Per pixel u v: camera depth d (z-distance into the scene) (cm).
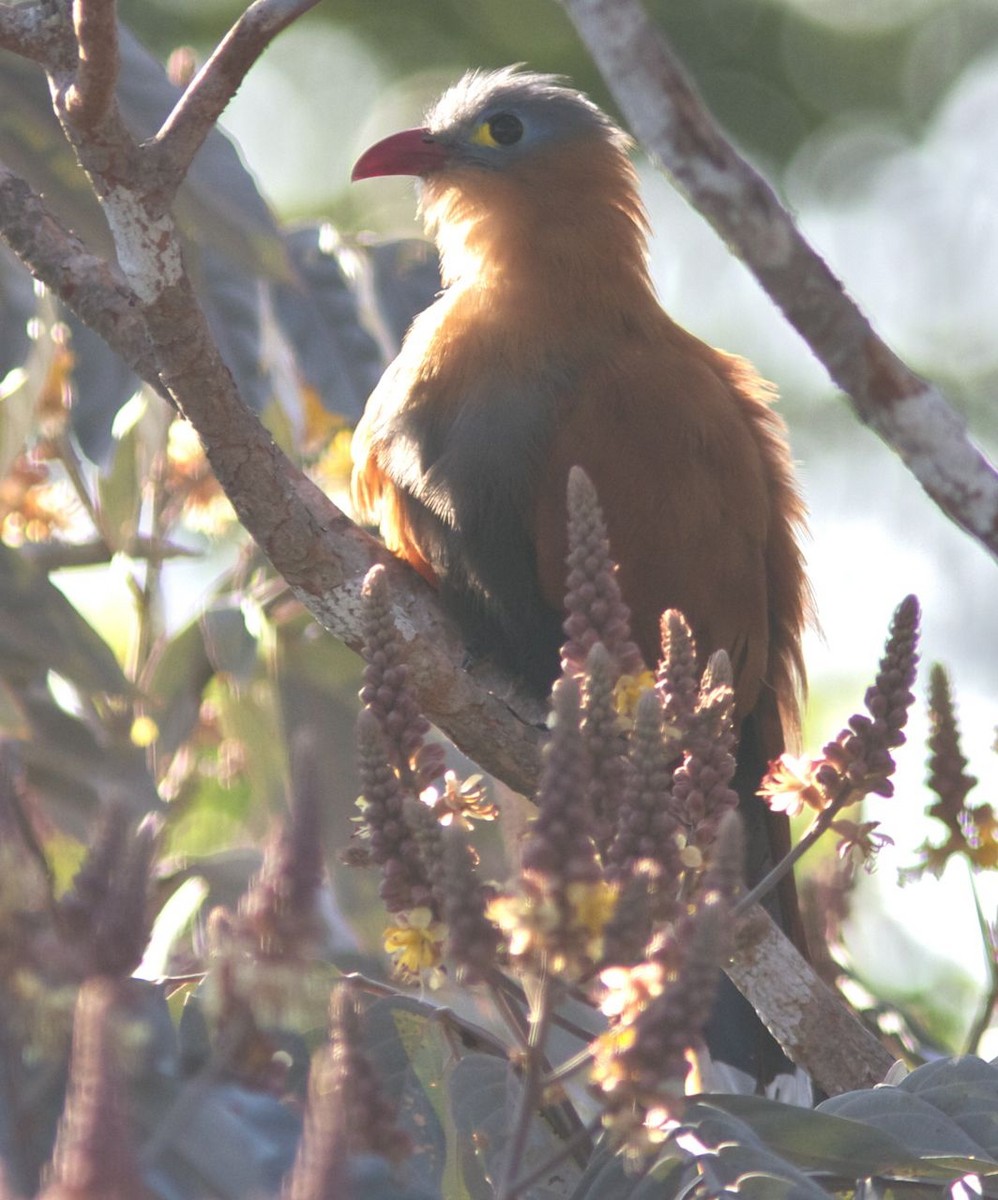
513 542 852
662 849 433
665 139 411
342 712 891
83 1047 323
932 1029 894
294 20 568
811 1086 718
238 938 393
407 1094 523
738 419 873
